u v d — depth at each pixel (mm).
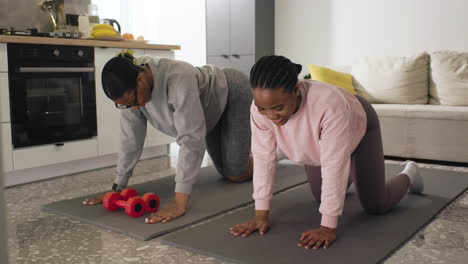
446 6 4695
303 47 5742
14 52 2883
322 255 1641
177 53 6969
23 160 2963
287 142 1716
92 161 3479
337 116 1526
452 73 4031
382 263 1618
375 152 1880
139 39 4086
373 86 4312
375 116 1871
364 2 5215
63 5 3789
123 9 6516
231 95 2605
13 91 2895
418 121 3600
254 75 1408
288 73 1398
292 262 1580
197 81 2383
